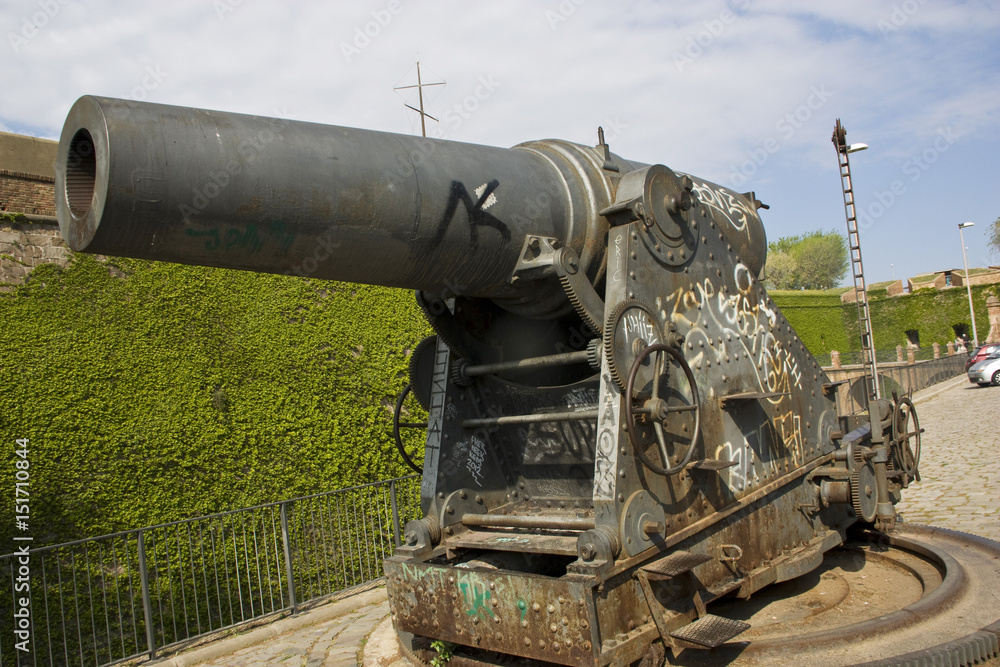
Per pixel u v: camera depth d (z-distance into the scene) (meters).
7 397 6.64
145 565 5.86
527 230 3.48
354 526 8.16
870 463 4.80
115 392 7.14
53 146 7.97
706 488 3.73
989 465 9.27
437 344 4.45
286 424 8.06
